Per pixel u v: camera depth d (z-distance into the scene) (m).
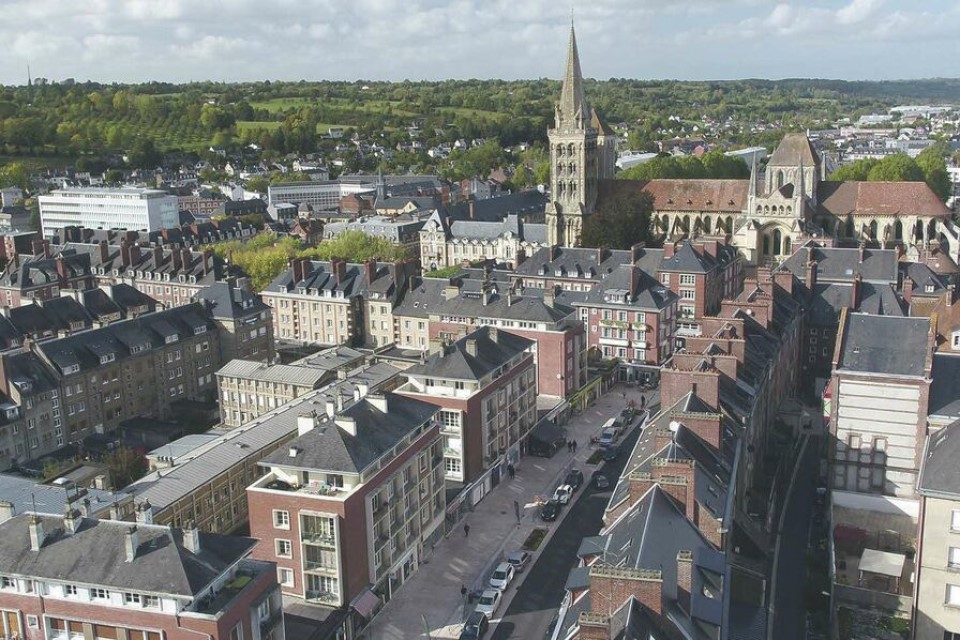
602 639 51.41
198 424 159.12
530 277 195.00
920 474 79.94
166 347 162.75
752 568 78.81
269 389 149.75
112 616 70.06
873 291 154.88
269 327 181.75
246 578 73.75
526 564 102.94
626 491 80.81
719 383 100.81
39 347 142.50
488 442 122.88
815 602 89.44
